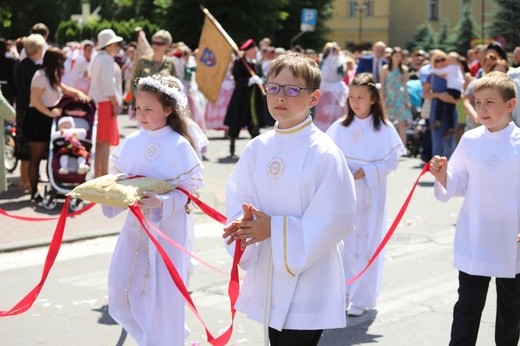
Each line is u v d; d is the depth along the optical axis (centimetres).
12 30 6069
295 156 451
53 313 717
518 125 698
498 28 3956
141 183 548
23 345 640
